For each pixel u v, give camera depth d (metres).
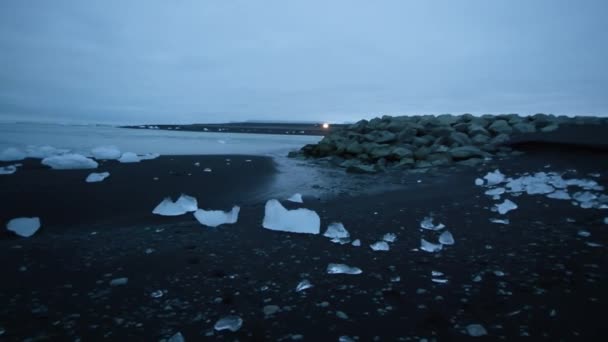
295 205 4.89
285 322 1.80
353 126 15.72
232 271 2.48
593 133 9.49
